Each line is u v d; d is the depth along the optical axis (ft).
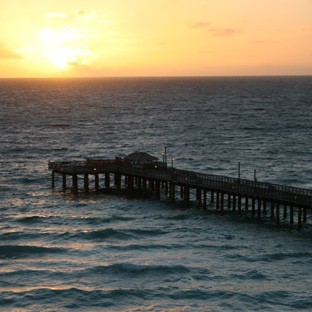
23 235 227.20
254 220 245.65
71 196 296.71
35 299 167.53
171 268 188.65
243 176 353.72
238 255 202.08
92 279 181.37
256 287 174.70
